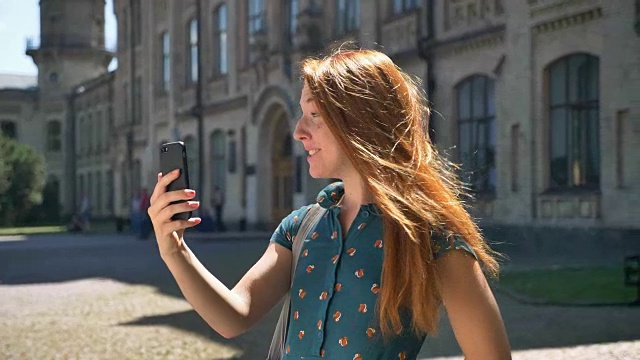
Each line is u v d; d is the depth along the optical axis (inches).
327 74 69.4
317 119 71.1
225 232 1146.7
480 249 66.5
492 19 714.8
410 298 63.8
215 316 71.8
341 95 68.1
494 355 62.6
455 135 768.9
